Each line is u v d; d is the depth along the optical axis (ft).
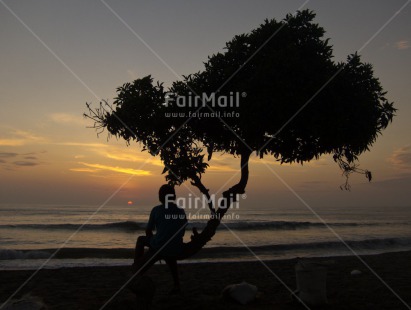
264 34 22.39
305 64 21.24
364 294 23.09
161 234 19.42
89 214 203.82
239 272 34.04
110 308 19.51
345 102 21.68
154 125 23.39
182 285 26.91
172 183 24.25
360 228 140.36
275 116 20.79
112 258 50.06
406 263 41.39
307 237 94.38
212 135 24.63
